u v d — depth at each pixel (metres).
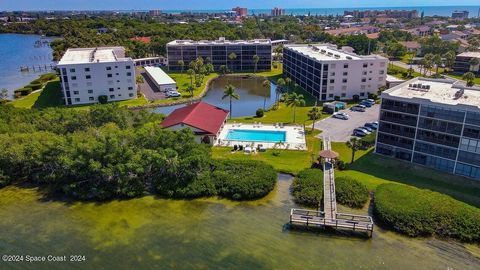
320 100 119.81
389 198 58.97
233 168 69.38
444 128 66.75
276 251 50.06
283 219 57.50
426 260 48.25
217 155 77.44
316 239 52.66
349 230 53.91
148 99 123.12
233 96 106.50
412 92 77.31
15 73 172.12
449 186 63.88
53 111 89.06
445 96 73.69
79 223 56.69
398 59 190.12
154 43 194.00
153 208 60.94
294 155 77.44
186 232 54.28
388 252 49.88
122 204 62.22
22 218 58.03
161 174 66.94
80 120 82.06
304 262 47.88
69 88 115.94
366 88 121.75
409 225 53.81
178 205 61.78
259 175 66.69
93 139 70.31
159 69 160.00
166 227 55.53
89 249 50.56
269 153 78.62
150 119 89.56
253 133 90.19
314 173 67.44
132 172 65.44
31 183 69.38
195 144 72.69
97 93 119.62
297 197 62.34
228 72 172.12
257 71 176.62
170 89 133.12
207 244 51.53
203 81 151.50
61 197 64.62
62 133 80.25
